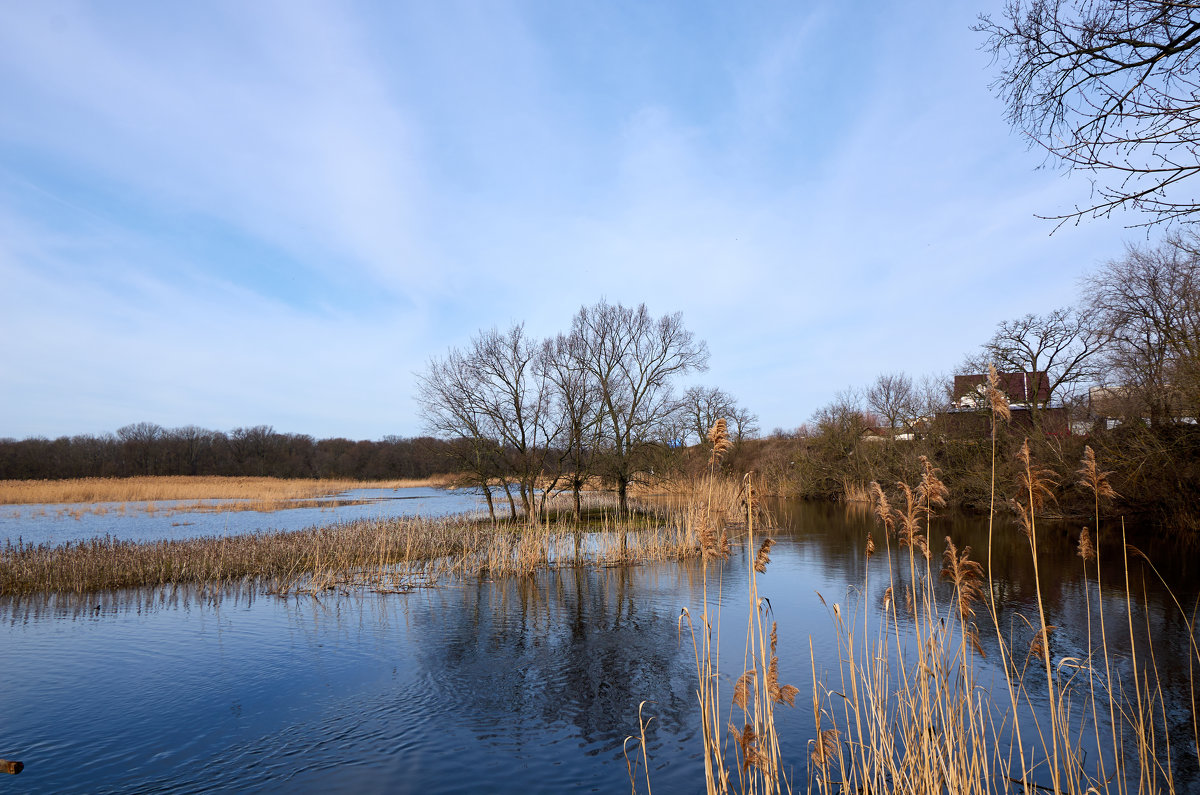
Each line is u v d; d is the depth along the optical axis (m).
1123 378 23.72
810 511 39.47
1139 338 23.73
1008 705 9.16
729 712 9.66
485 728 9.34
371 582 19.58
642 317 39.97
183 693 10.76
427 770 8.13
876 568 20.03
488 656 12.52
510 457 33.41
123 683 11.23
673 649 12.77
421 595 17.91
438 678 11.36
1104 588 15.97
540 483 35.16
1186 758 7.61
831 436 47.53
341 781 7.88
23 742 8.99
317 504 49.78
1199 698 9.27
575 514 33.53
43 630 14.57
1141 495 22.67
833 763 7.67
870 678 8.98
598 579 19.86
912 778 5.96
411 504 50.12
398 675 11.55
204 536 27.44
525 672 11.61
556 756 8.45
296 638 13.81
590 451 34.16
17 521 36.66
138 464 92.94
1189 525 21.64
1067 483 23.61
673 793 7.40
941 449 35.34
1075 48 5.70
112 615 15.91
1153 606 14.23
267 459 100.06
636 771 7.98
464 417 31.80
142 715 9.90
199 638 13.87
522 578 20.20
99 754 8.63
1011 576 17.62
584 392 33.47
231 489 61.94
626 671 11.60
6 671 11.87
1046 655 5.80
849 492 44.91
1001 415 5.74
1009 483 27.03
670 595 17.41
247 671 11.77
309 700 10.41
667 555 23.67
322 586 18.47
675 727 9.25
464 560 21.78
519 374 33.16
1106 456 22.97
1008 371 33.66
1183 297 21.11
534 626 14.60
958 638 12.12
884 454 42.31
